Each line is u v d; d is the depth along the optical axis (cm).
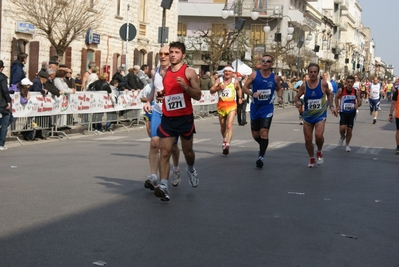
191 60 5769
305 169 1346
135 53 3994
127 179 1135
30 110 1734
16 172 1185
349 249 712
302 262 651
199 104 3012
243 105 2592
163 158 934
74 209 868
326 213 898
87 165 1302
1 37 2672
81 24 2672
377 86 3003
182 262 633
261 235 757
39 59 2934
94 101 2061
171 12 4562
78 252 657
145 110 1057
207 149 1666
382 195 1061
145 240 714
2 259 624
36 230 744
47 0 2647
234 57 5169
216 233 758
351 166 1423
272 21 6688
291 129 2455
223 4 6644
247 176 1220
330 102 1405
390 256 693
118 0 3766
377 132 2478
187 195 1002
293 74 7069
